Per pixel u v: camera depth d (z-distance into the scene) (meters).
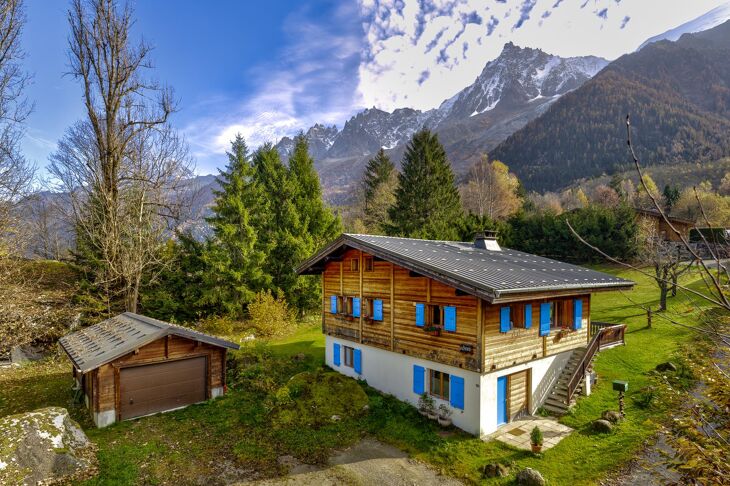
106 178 26.09
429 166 52.44
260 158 42.97
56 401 18.25
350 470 12.78
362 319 20.06
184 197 32.16
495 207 73.06
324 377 19.14
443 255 18.14
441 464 13.12
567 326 19.47
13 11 21.22
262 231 36.53
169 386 17.06
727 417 8.69
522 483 11.88
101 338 18.38
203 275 32.03
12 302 22.95
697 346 23.02
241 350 23.61
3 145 21.98
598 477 12.22
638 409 16.80
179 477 12.25
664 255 32.50
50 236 38.97
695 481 7.07
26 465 11.49
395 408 17.08
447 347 15.95
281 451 13.81
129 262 26.48
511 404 16.16
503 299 13.52
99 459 12.94
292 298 35.53
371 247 17.67
